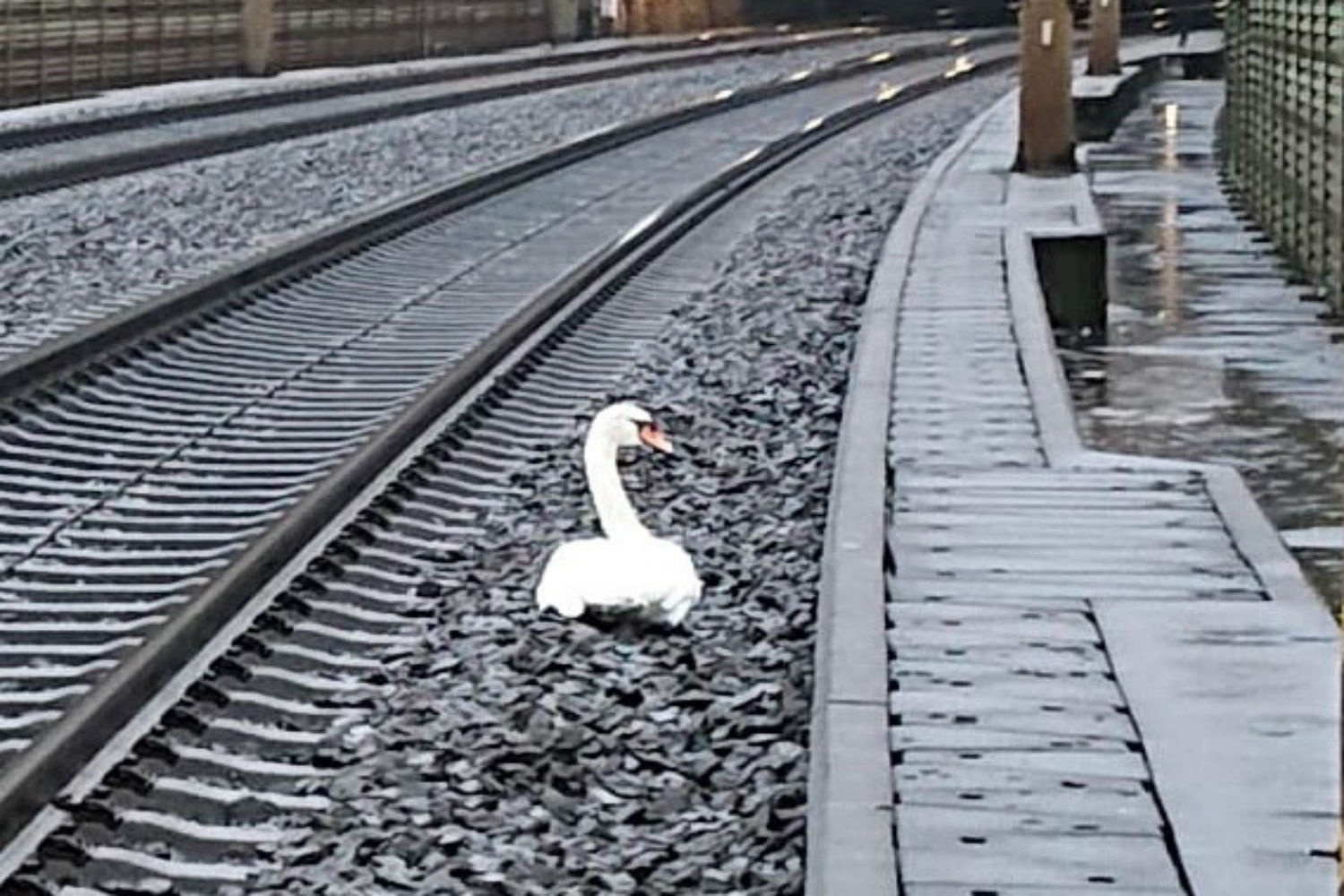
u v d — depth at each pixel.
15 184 25.67
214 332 16.50
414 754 7.79
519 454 13.02
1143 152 35.81
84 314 17.31
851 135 40.09
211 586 9.11
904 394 13.30
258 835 7.13
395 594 9.95
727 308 18.72
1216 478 10.95
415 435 12.59
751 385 15.04
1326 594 10.07
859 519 9.78
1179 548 9.51
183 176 28.38
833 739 6.96
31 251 20.58
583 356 16.41
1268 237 24.19
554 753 7.77
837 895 5.77
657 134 39.62
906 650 8.02
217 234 22.72
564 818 7.21
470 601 9.77
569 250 23.22
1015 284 17.53
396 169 30.78
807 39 75.44
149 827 7.09
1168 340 18.34
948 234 21.31
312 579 9.75
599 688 8.45
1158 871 5.97
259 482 12.24
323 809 7.36
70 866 6.79
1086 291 19.27
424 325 18.03
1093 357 17.73
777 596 9.65
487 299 19.56
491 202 27.14
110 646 9.06
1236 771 6.67
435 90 47.97
